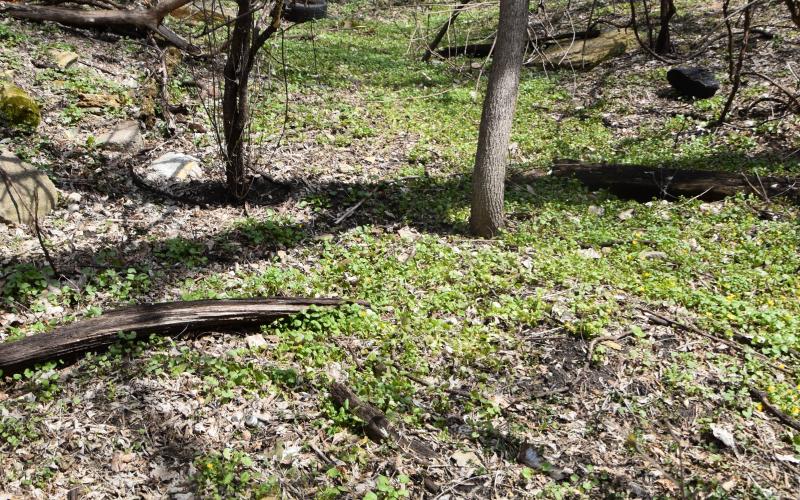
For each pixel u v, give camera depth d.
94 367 3.02
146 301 3.57
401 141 6.31
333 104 7.08
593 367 3.27
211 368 3.08
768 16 9.05
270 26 4.38
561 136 6.76
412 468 2.69
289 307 3.45
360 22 12.19
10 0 7.32
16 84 5.70
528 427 2.94
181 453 2.70
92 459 2.64
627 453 2.81
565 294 3.79
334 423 2.87
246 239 4.30
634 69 8.36
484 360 3.26
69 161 4.90
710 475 2.70
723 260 4.29
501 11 4.21
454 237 4.50
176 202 4.70
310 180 5.25
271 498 2.50
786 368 3.27
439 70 9.11
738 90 7.12
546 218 4.86
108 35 7.43
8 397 2.87
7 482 2.50
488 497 2.60
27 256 3.80
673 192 5.27
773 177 5.32
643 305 3.73
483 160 4.42
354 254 4.17
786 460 2.78
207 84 6.76
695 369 3.26
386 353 3.28
